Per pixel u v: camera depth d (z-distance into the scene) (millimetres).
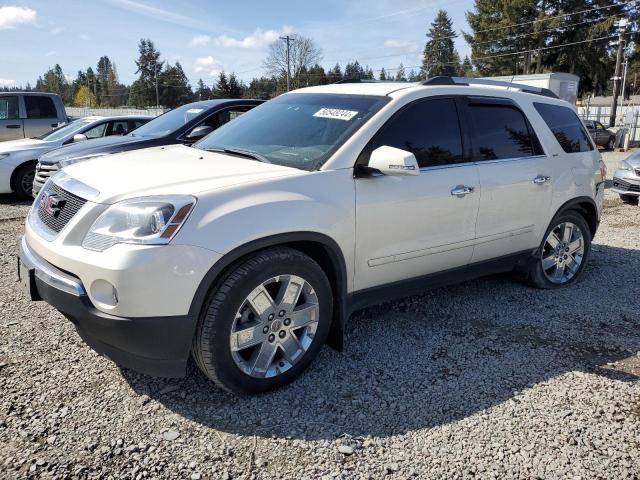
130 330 2637
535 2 52406
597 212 5156
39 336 3668
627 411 2986
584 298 4762
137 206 2699
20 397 2932
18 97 12008
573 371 3436
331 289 3281
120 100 107812
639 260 6055
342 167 3271
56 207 3066
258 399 3023
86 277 2676
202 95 99000
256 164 3350
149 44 92688
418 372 3373
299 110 3988
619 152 23719
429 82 3920
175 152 3863
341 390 3141
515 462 2551
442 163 3787
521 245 4477
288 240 2980
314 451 2598
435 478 2436
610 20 49562
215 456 2539
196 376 3244
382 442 2684
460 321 4180
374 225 3387
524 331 4027
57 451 2518
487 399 3088
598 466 2533
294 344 3160
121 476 2381
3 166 8906
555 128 4734
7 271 5066
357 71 92250
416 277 3797
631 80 74750
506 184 4137
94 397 2971
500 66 55469
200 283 2703
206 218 2732
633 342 3887
